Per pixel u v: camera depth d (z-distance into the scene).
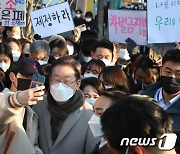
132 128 1.59
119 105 1.65
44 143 3.17
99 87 3.90
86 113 3.22
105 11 14.20
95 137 3.10
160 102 3.51
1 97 2.47
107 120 1.64
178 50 3.43
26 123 2.99
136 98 1.67
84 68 4.99
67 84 3.09
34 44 5.51
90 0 15.95
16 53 6.11
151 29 5.45
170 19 5.36
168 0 5.37
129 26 6.30
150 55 4.53
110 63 5.58
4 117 2.49
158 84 3.61
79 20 11.73
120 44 6.80
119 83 4.21
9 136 2.74
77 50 7.77
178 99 3.37
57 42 6.20
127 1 13.84
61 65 3.12
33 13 6.98
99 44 5.57
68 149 3.11
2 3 7.33
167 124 1.63
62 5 6.93
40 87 2.47
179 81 3.35
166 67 3.41
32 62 3.41
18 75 3.28
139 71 4.50
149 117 1.60
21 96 2.42
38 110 3.25
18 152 2.73
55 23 6.95
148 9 5.45
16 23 7.41
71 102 3.13
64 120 3.14
